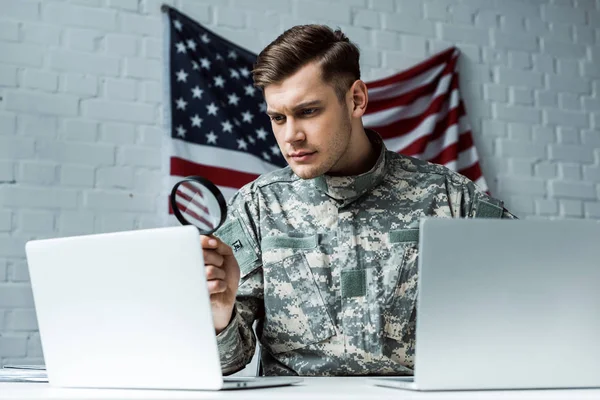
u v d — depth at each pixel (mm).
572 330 864
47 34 2613
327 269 1439
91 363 927
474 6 3193
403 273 1438
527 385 861
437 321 835
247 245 1471
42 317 961
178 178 2600
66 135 2582
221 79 2754
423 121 2967
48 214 2521
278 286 1436
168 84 2684
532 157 3154
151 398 760
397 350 1411
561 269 858
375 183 1490
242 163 2701
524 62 3223
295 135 1320
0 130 2518
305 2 2949
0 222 2469
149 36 2729
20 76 2564
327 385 952
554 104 3232
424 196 1506
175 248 854
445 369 839
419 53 3076
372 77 2996
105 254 900
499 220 842
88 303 921
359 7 3023
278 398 755
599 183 3232
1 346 2412
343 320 1409
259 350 1476
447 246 832
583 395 799
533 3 3289
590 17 3363
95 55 2656
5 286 2443
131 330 896
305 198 1498
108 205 2590
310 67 1317
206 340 853
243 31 2857
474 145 3012
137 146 2652
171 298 866
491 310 845
